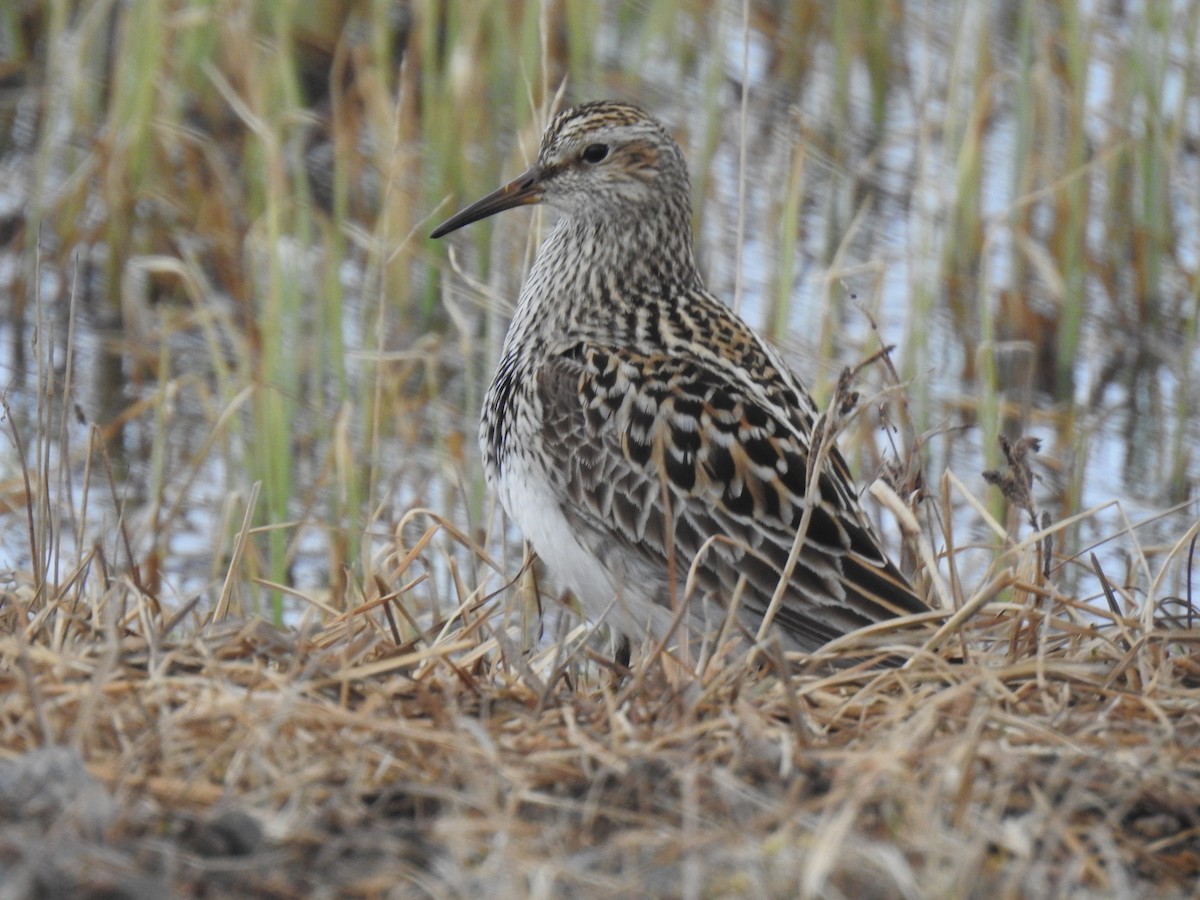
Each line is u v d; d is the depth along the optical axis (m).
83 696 7.88
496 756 7.45
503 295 16.03
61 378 16.05
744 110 11.95
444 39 20.34
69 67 18.38
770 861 6.76
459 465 13.91
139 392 15.93
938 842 6.78
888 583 9.62
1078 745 7.81
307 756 7.56
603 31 20.83
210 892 6.64
